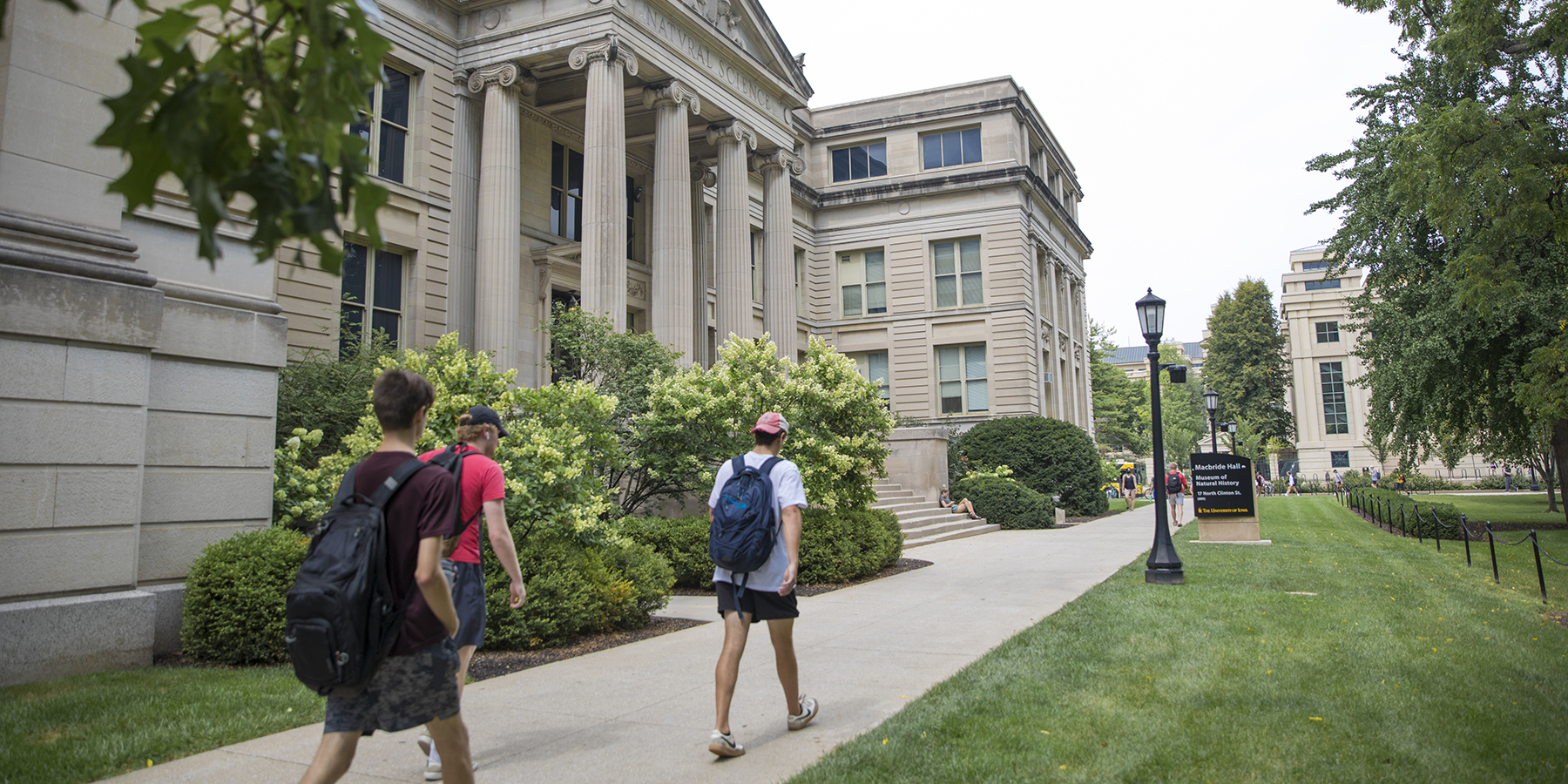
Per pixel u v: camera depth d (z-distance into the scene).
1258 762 4.36
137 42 7.68
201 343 7.91
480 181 17.45
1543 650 7.19
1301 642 7.34
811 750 4.79
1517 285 10.63
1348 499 36.50
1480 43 11.30
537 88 19.00
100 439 6.98
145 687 6.16
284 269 14.35
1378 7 12.48
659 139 18.17
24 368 6.57
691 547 11.76
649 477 13.12
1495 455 23.95
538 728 5.32
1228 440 66.81
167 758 4.72
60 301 6.74
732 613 4.82
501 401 9.05
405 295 16.66
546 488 8.45
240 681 6.39
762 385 12.83
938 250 32.94
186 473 7.78
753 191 30.34
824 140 34.53
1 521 6.39
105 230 7.29
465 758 3.35
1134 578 12.00
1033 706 5.39
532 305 19.38
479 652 7.72
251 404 8.30
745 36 21.47
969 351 32.19
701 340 22.27
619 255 16.08
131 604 7.02
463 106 17.45
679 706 5.82
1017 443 27.73
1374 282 20.16
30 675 6.38
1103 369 57.91
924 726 5.02
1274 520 25.09
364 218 2.09
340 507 3.12
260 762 4.67
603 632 8.67
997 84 32.47
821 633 8.45
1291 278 65.81
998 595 10.91
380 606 2.98
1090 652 6.96
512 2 17.23
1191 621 8.37
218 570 7.16
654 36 17.48
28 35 6.95
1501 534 20.34
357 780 4.49
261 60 1.98
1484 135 10.40
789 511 4.93
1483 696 5.67
